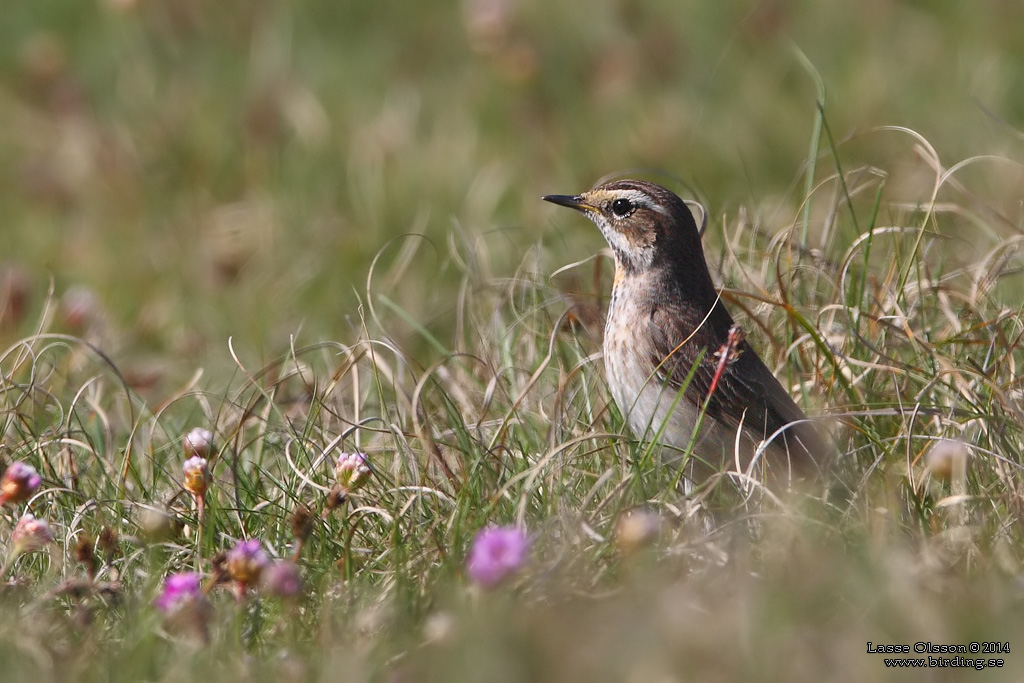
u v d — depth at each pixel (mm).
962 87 18797
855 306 11781
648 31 20859
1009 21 20359
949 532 8672
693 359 10859
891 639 7242
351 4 22562
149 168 18922
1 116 20328
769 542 8578
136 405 12414
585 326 12227
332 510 9359
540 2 21844
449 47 21516
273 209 17516
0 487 8922
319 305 15891
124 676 7336
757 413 10703
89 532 9414
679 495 9789
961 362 10977
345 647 7719
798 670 7078
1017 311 11477
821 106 12328
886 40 20484
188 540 9312
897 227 12094
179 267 17062
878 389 11180
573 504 9516
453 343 13609
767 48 20328
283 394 12578
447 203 17219
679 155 18031
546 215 16391
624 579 8219
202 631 7746
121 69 21500
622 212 11344
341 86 20625
